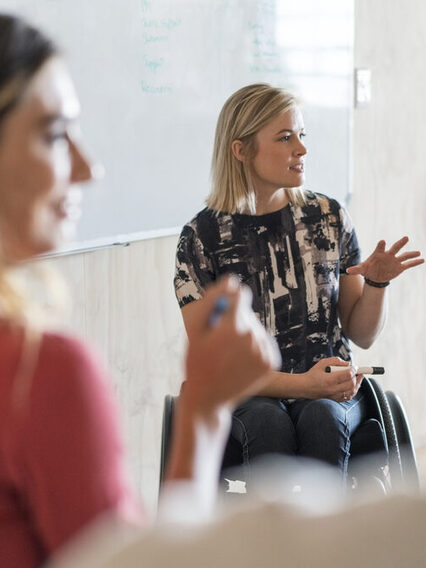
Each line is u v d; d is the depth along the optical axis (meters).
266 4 2.85
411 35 3.63
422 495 0.21
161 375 2.65
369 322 2.06
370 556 0.20
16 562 0.58
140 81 2.42
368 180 3.45
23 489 0.57
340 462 1.82
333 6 3.15
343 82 3.23
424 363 3.91
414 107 3.69
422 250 3.84
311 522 0.20
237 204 2.02
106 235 2.36
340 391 1.88
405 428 1.92
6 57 0.59
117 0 2.32
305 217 2.06
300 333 2.02
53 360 0.57
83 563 0.20
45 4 2.10
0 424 0.56
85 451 0.56
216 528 0.20
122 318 2.47
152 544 0.20
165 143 2.53
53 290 0.67
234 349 0.56
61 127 0.62
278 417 1.83
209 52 2.65
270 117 1.99
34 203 0.61
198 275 2.01
